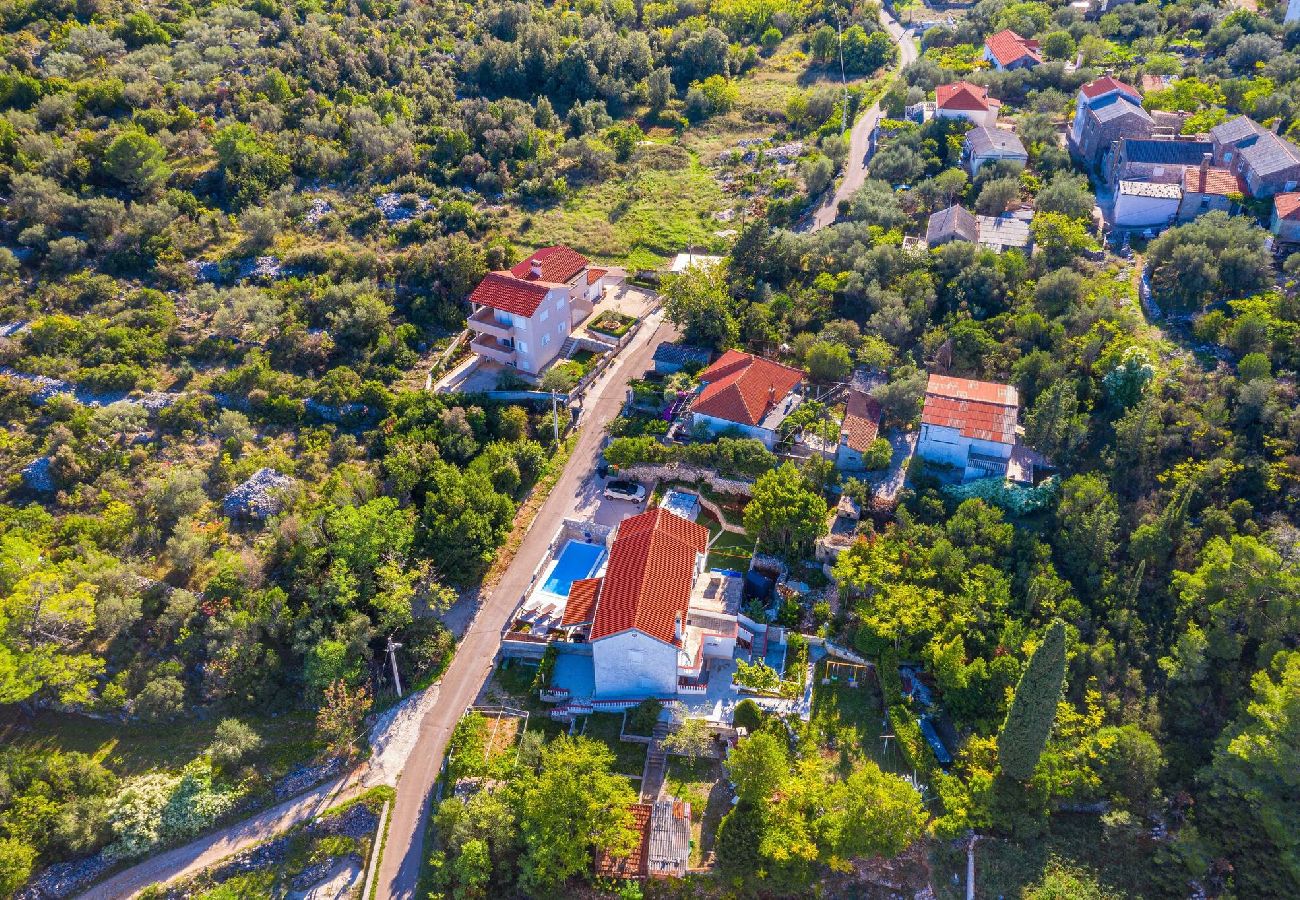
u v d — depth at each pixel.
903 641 76.25
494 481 93.12
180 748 75.69
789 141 151.50
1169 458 83.44
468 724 76.06
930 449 89.06
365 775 74.62
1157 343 94.56
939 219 118.50
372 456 96.81
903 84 158.00
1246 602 71.56
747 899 65.94
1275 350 89.31
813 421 93.94
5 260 108.38
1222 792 65.44
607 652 73.56
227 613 78.00
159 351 103.44
